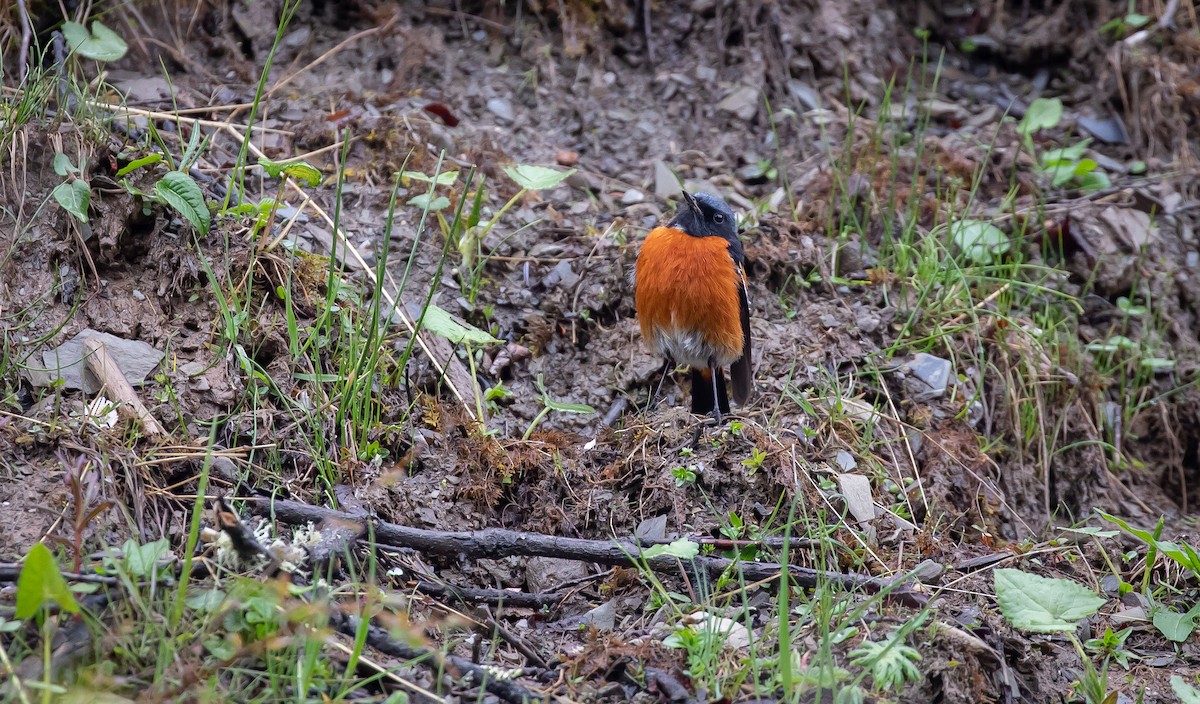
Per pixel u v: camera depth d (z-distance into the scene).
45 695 5.66
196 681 6.18
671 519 8.98
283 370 9.21
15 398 8.10
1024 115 14.84
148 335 9.12
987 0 15.88
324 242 10.74
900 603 8.05
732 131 13.80
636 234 11.93
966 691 7.20
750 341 10.30
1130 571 9.52
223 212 9.90
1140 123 14.56
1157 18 15.14
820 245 12.19
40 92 10.05
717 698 6.85
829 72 14.49
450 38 13.95
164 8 12.73
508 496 9.35
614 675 7.26
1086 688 7.70
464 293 11.03
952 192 12.92
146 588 6.66
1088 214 13.20
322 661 6.63
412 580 8.16
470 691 6.77
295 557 7.19
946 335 11.34
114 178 9.72
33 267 9.10
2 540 7.14
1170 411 12.23
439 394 9.99
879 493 9.62
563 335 11.17
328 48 13.45
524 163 12.81
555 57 14.05
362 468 8.85
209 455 6.46
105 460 7.74
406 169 11.85
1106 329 12.68
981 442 10.77
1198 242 13.38
